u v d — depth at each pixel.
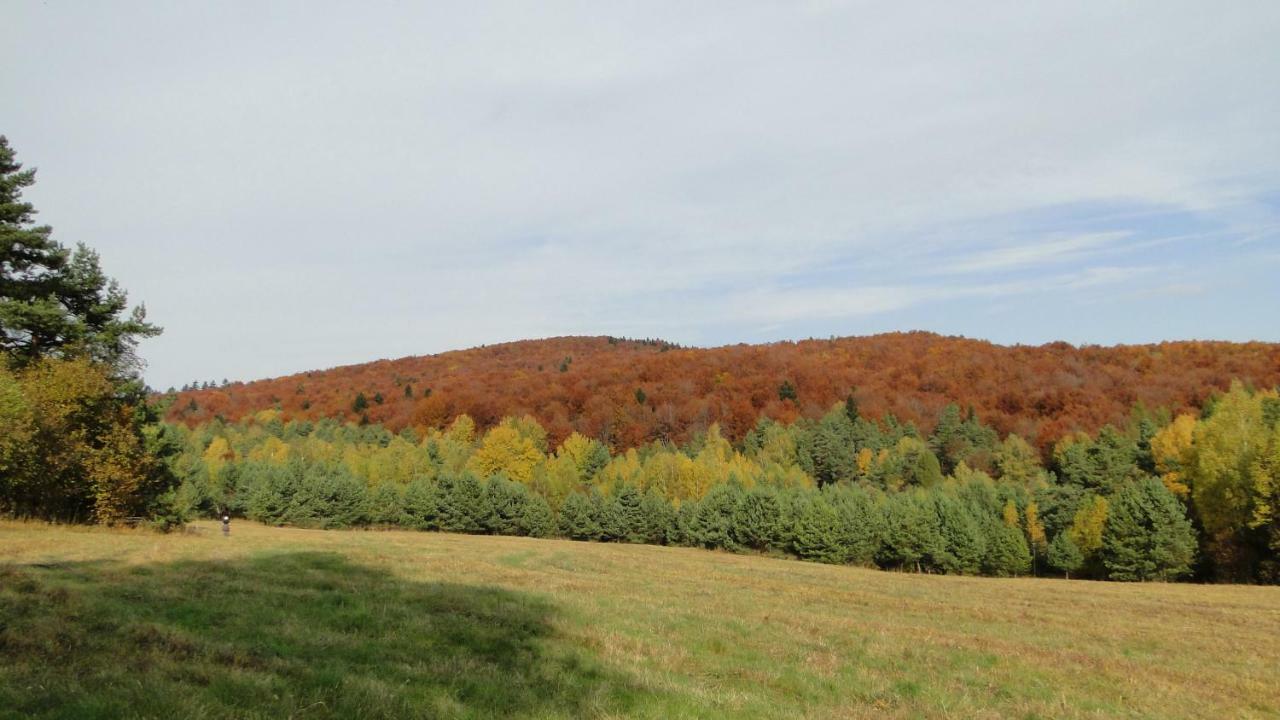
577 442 111.88
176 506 39.25
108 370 36.88
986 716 12.06
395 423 140.50
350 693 9.13
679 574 35.47
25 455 31.53
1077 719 12.47
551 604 19.58
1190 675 17.03
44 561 20.36
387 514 80.81
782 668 14.43
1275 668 18.67
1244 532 57.38
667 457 98.06
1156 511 59.16
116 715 7.14
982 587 41.69
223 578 19.11
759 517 73.44
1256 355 125.12
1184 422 84.44
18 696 7.39
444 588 20.80
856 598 29.28
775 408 133.50
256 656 10.73
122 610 13.31
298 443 117.50
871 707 12.23
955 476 106.50
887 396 136.25
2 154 35.22
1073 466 83.44
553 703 10.02
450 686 10.35
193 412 152.25
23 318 34.34
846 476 113.75
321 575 21.58
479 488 81.38
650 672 12.66
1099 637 22.59
